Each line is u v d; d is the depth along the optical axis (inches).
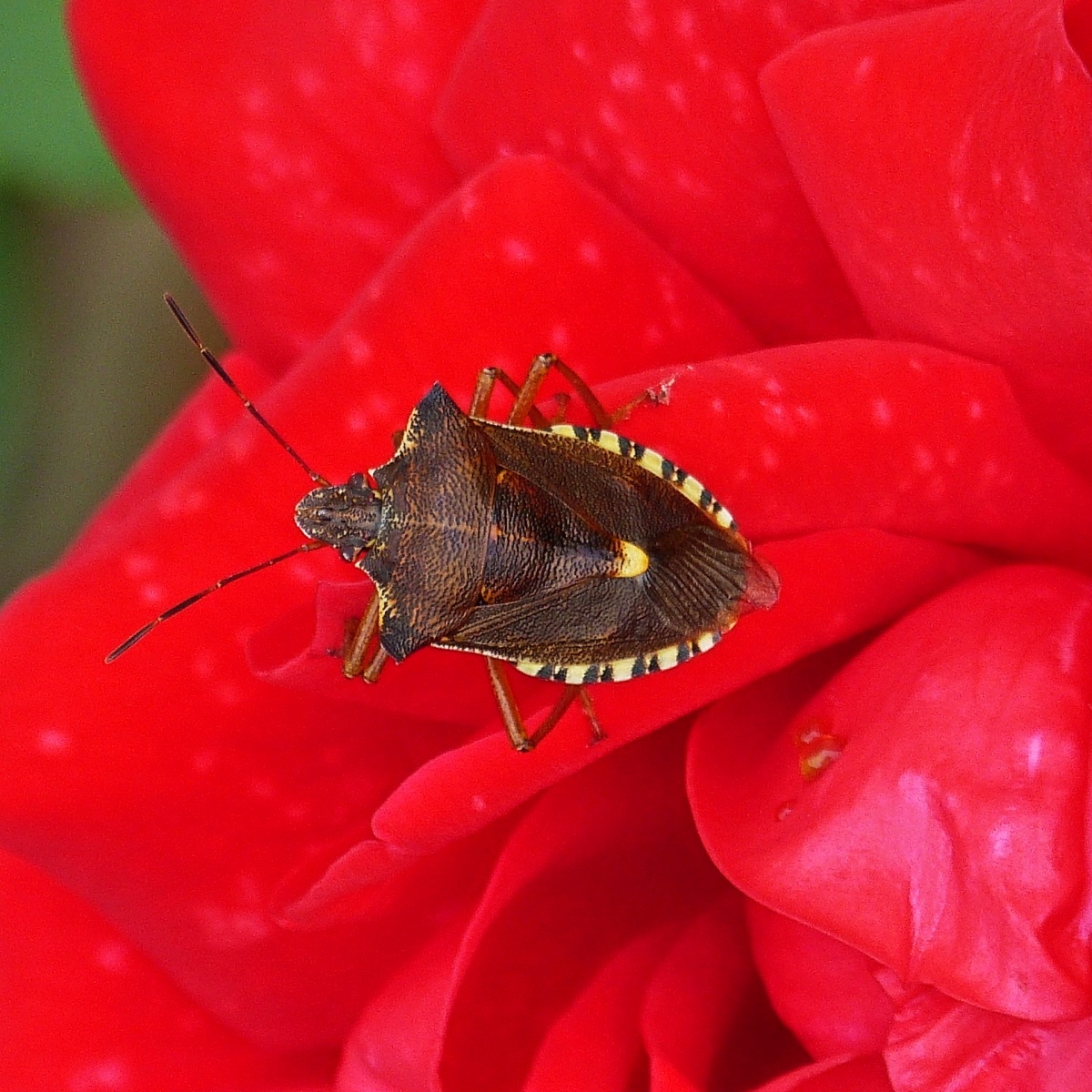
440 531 6.3
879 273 6.3
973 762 6.0
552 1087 6.2
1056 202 6.0
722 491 6.1
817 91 6.2
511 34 6.5
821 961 6.2
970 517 6.3
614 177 6.5
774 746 6.2
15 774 6.3
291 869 6.4
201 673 6.3
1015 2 6.0
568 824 6.3
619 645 6.3
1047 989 5.9
